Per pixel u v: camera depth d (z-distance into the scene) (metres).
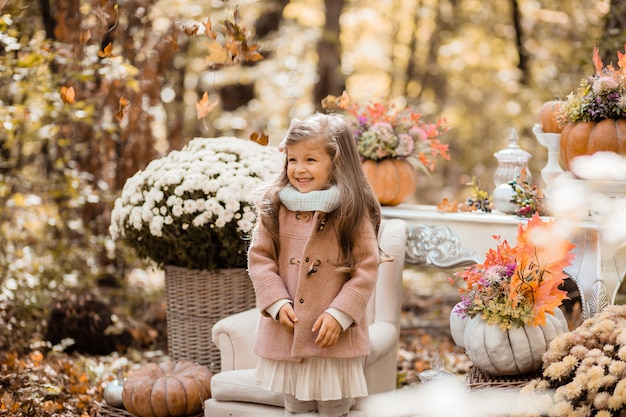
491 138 10.69
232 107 10.47
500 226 3.67
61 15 5.20
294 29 10.69
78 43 5.39
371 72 12.05
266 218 2.95
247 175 3.81
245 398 3.14
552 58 9.67
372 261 2.88
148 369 3.47
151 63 5.66
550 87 8.72
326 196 2.84
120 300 5.98
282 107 10.71
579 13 8.95
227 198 3.68
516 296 2.97
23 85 4.77
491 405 2.78
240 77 10.16
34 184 5.50
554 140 3.73
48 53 4.86
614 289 3.36
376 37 12.05
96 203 5.79
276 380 2.88
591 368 2.61
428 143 4.22
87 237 5.74
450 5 11.37
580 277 3.36
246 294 3.95
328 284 2.87
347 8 11.68
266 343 2.90
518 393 2.81
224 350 3.41
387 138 4.07
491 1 10.95
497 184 4.03
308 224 2.90
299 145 2.86
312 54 10.91
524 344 2.97
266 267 2.91
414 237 3.94
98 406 3.77
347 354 2.84
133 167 5.70
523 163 3.96
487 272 3.08
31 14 5.96
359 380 2.91
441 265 3.85
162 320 5.62
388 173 4.12
